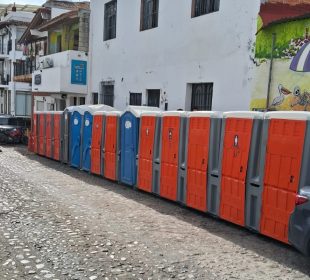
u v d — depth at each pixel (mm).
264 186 6453
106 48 19281
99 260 5418
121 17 17922
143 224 7242
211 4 12664
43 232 6531
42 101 28391
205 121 7844
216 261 5555
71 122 14281
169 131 8930
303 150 5750
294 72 9523
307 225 4988
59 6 28906
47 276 4836
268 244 6348
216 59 12289
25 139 22953
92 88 20703
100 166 12172
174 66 14367
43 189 10109
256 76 10719
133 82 17078
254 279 4992
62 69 20516
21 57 41188
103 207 8438
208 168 7730
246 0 11070
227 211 7273
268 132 6418
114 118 11336
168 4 14625
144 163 9891
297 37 9445
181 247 6074
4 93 44844
